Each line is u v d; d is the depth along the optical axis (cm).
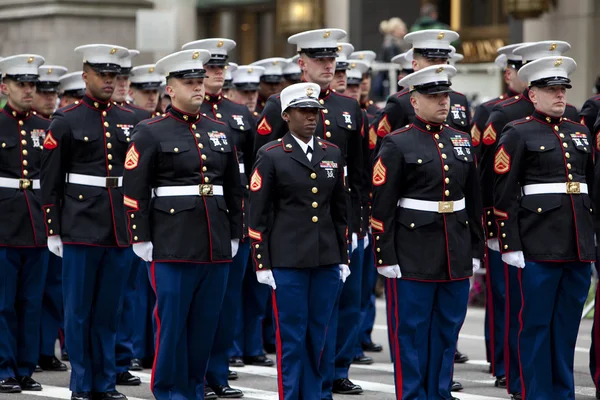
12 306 2569
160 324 2212
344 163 2453
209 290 2244
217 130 2266
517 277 2400
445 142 2211
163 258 2188
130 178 2194
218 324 2478
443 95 2198
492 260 2603
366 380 2661
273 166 2164
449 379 2205
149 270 2234
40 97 2836
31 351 2588
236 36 5600
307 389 2188
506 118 2538
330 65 2423
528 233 2248
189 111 2241
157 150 2200
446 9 5038
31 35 5719
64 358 2942
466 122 2680
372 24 5053
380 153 2198
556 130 2266
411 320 2183
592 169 2309
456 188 2195
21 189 2616
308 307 2186
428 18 4447
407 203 2189
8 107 2658
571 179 2244
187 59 2220
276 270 2159
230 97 2984
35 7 5672
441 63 2528
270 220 2177
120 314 2430
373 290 3058
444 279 2175
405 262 2181
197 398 2280
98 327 2388
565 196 2241
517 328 2412
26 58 2630
